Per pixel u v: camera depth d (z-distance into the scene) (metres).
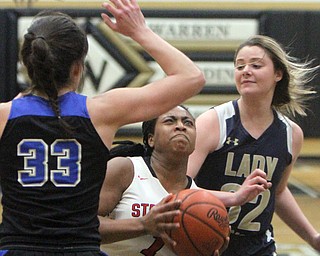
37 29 4.52
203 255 5.14
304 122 20.62
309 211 14.91
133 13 4.69
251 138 6.69
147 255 5.56
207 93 20.08
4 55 19.77
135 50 20.05
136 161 5.66
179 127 5.55
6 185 4.48
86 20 20.02
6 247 4.38
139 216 5.54
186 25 20.31
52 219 4.39
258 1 20.97
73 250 4.38
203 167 6.78
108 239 5.15
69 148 4.48
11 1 20.56
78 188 4.46
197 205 5.12
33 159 4.46
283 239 12.61
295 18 20.52
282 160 6.81
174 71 4.64
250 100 6.63
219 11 20.31
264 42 6.73
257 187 5.79
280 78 6.83
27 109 4.52
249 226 6.70
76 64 4.58
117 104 4.56
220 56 20.17
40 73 4.49
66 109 4.52
